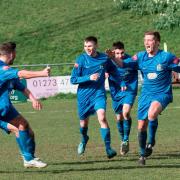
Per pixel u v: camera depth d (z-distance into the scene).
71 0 91.12
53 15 86.94
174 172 18.58
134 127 34.03
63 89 55.84
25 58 74.94
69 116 41.16
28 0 92.19
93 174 18.50
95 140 28.12
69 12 87.31
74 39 79.25
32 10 89.06
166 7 83.62
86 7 88.38
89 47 22.30
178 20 78.88
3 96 18.44
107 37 78.81
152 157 22.30
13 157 23.05
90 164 20.81
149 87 20.23
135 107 46.47
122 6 85.94
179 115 39.31
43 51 76.75
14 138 30.27
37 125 35.91
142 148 20.28
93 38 22.47
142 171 18.91
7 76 17.84
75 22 83.94
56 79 55.66
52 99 55.34
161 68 20.02
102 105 21.80
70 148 25.53
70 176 18.19
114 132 31.70
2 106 18.39
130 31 79.81
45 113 43.75
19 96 54.09
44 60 74.19
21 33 82.31
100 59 22.45
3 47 18.70
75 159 22.19
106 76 24.72
